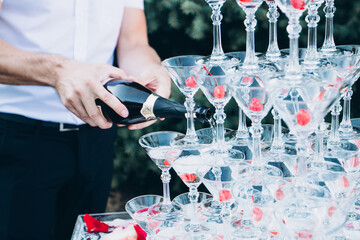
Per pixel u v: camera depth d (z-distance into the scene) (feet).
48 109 5.58
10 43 5.44
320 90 3.01
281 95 3.17
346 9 9.27
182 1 8.99
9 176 5.65
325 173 3.45
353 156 3.69
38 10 5.36
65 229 6.28
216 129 4.09
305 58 3.83
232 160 3.73
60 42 5.57
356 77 3.86
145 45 6.34
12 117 5.54
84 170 5.90
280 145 4.03
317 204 2.98
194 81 3.98
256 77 3.47
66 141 5.74
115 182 10.34
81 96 4.55
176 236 3.93
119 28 6.02
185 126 9.55
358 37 9.17
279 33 9.25
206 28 8.88
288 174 3.83
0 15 5.34
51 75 4.76
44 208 5.81
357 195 3.48
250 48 3.90
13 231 5.71
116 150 10.14
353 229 3.68
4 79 4.90
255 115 3.53
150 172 10.80
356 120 4.49
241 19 9.00
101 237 4.27
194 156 3.90
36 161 5.67
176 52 10.06
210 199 4.29
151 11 9.40
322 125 3.66
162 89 5.38
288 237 3.00
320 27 9.04
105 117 4.85
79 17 5.56
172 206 4.17
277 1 3.19
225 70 3.90
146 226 4.00
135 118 4.79
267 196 3.26
